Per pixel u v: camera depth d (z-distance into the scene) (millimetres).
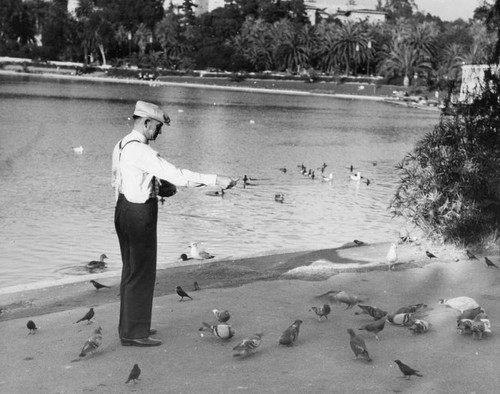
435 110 113438
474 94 15672
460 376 6656
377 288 10266
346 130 71188
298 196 29438
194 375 6750
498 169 13867
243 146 52062
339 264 12078
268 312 8891
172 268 12727
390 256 11867
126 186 7414
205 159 43312
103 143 49406
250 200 27641
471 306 8648
